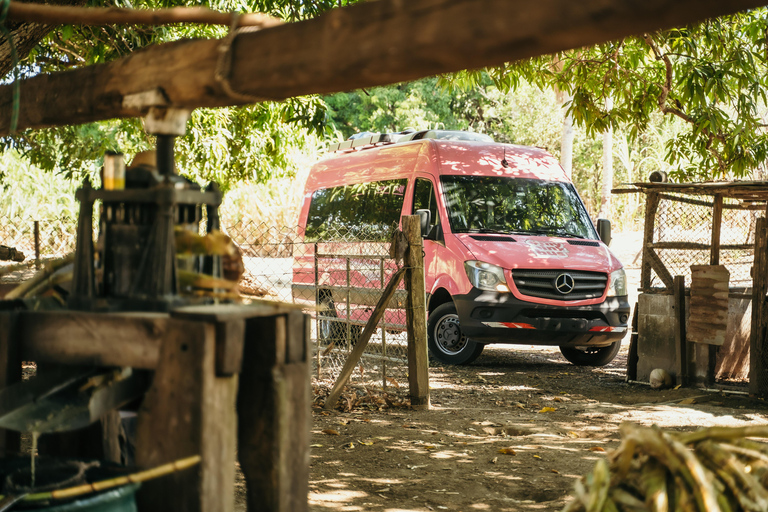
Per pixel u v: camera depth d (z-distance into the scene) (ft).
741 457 5.73
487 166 35.29
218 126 40.37
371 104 127.44
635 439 5.51
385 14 5.55
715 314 27.30
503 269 31.50
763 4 4.31
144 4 27.76
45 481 6.59
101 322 6.82
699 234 48.11
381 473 16.42
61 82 8.53
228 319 6.35
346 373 23.80
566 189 36.19
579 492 5.63
